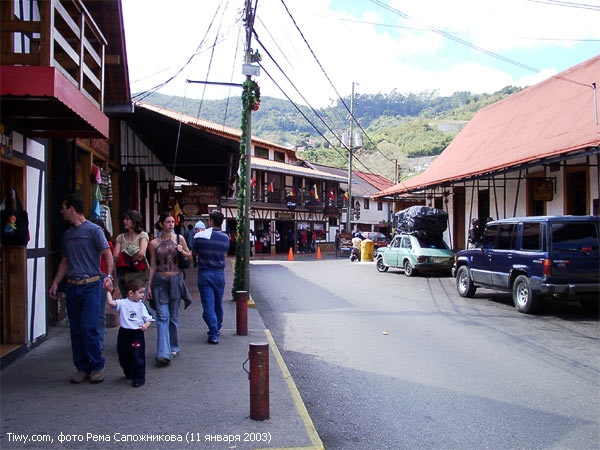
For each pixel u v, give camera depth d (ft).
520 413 16.37
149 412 14.80
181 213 63.82
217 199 62.13
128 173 45.62
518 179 55.01
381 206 196.13
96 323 17.46
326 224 161.68
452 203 75.25
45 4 17.15
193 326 27.86
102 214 36.86
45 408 14.99
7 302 20.72
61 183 26.96
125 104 38.65
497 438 14.40
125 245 20.34
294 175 144.87
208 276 24.03
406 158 266.16
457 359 23.06
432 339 27.20
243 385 17.44
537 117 61.46
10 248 20.67
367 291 48.26
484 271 40.14
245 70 38.22
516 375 20.56
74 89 18.51
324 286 52.60
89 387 17.02
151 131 51.75
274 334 28.48
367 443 14.07
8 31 17.06
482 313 35.45
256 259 108.68
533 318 33.45
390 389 18.81
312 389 18.84
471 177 56.03
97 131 21.85
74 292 17.30
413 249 62.69
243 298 26.12
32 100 17.21
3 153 18.78
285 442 12.94
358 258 99.40
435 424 15.46
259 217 133.80
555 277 32.78
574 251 33.12
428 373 20.88
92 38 24.13
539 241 33.96
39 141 22.82
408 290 48.98
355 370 21.31
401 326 30.83
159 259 20.56
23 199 20.77
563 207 51.49
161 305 20.40
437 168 76.43
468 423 15.53
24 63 17.13
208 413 14.82
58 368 19.08
